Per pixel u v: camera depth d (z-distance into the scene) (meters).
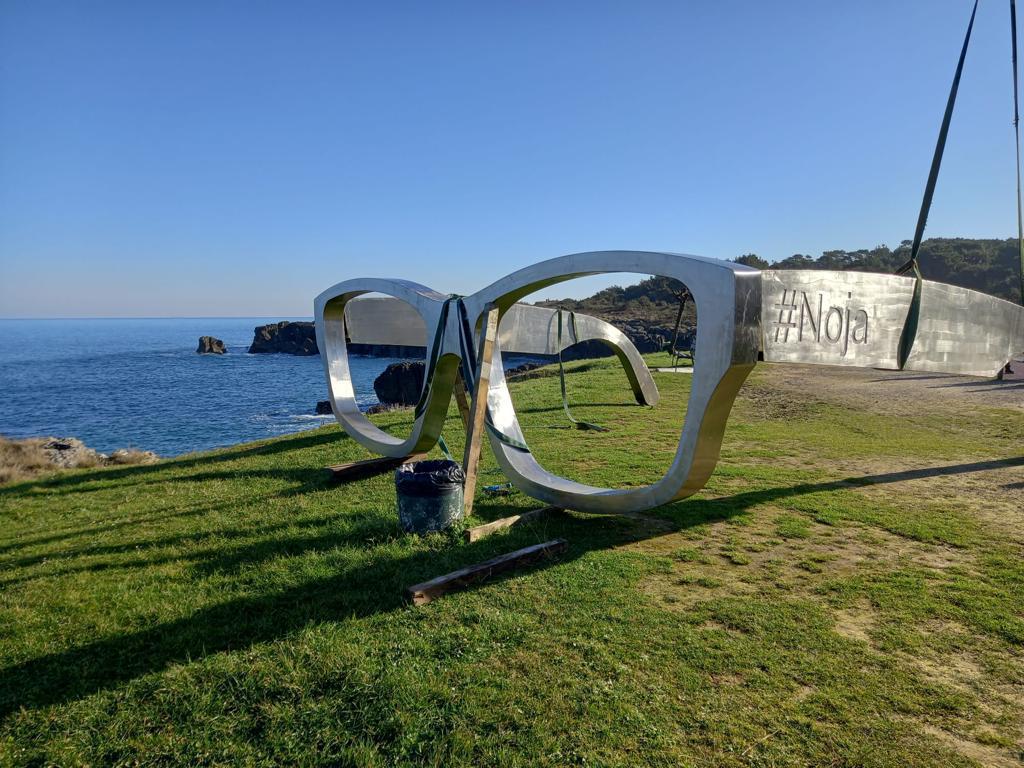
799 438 9.85
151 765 2.80
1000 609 3.95
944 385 15.65
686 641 3.63
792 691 3.15
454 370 7.70
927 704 3.01
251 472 9.14
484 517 6.12
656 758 2.67
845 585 4.35
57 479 10.15
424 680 3.29
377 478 8.11
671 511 6.16
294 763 2.78
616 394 15.52
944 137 5.29
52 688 3.42
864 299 5.02
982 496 6.44
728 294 4.51
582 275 5.73
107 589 4.71
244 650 3.66
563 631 3.77
